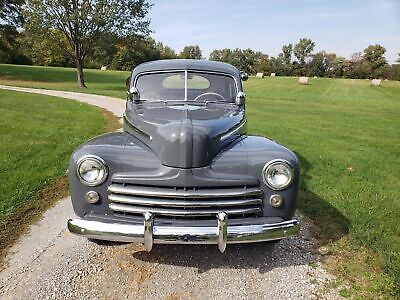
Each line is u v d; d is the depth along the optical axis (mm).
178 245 3744
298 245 3789
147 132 3371
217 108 4141
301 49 105188
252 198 3109
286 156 3156
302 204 4805
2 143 7375
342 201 4918
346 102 24922
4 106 13547
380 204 4855
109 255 3539
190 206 2990
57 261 3400
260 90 35688
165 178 2992
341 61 92938
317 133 10648
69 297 2922
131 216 3084
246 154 3195
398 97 32312
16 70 43594
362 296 2973
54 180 5574
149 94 4441
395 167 6891
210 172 3047
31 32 29531
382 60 91250
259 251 3654
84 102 17266
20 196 4793
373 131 11766
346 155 7715
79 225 2988
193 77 4488
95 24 29078
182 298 2943
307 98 26984
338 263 3461
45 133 8758
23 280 3100
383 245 3705
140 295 2973
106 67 72812
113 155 3129
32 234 3896
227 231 2898
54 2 28094
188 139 3000
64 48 30547
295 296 2988
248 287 3098
